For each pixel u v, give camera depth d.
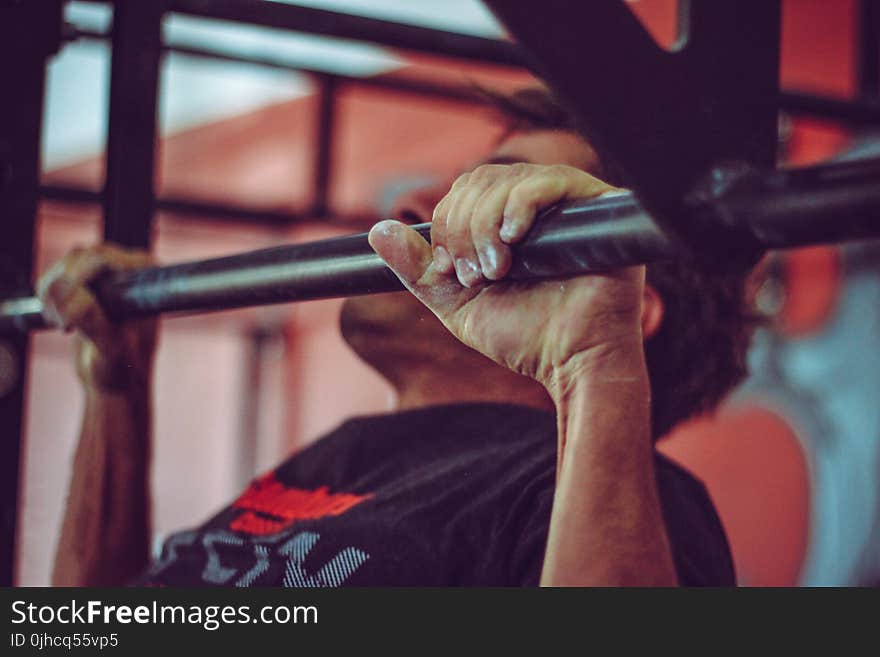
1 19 1.24
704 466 3.99
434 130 4.91
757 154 0.52
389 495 0.93
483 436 0.97
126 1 1.28
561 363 0.67
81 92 6.07
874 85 2.43
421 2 4.40
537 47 0.48
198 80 5.91
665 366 1.03
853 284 3.48
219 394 6.12
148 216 1.29
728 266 0.51
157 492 6.45
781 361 3.69
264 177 6.07
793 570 3.68
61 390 6.13
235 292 0.83
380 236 0.67
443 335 1.02
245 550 0.98
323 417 5.29
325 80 2.79
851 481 3.47
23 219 1.25
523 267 0.60
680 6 0.52
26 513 2.90
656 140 0.50
